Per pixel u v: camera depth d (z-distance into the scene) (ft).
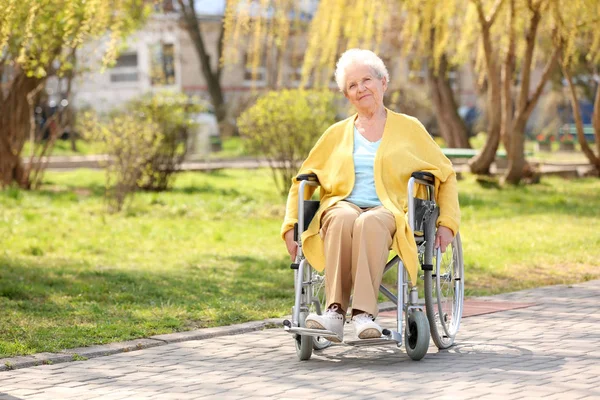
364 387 18.02
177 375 19.66
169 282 33.01
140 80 139.13
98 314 26.89
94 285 31.89
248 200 63.67
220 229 50.47
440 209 21.35
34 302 28.91
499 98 73.92
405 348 21.07
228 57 45.60
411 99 110.42
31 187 71.97
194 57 143.84
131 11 61.21
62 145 114.42
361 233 19.92
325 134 21.91
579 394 16.90
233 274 35.47
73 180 80.07
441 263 22.50
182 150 72.08
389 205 20.48
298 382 18.71
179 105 70.64
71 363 21.06
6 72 76.48
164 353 22.00
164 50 137.49
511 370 19.07
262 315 26.76
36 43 40.78
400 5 58.29
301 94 64.95
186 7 131.85
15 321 25.66
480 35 69.05
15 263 37.47
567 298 28.60
